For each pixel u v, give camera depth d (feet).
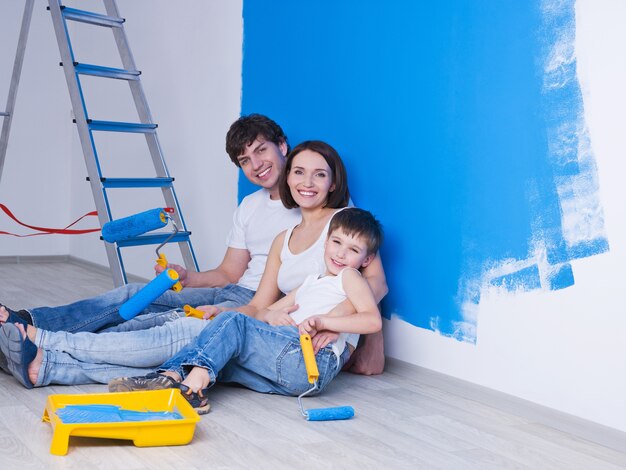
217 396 7.48
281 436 6.40
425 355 8.43
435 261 8.27
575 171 6.84
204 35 11.93
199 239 12.35
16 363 7.15
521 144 7.30
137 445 5.91
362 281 7.68
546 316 7.14
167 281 7.29
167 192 11.19
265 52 10.60
